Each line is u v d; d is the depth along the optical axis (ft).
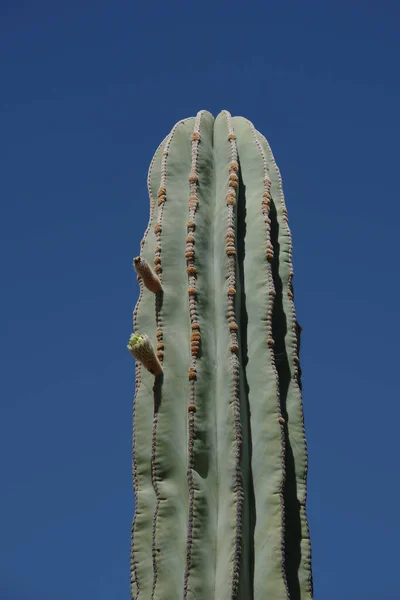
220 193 31.24
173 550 26.58
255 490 27.48
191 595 25.73
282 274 30.73
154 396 28.12
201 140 32.17
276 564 26.63
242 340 29.04
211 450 27.17
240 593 25.91
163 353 28.53
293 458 28.55
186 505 27.07
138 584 27.37
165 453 27.45
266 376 28.48
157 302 29.32
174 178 31.58
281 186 32.32
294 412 29.01
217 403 27.68
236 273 29.50
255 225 30.71
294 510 28.07
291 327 29.99
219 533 26.40
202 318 28.71
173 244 30.19
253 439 27.96
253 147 32.63
